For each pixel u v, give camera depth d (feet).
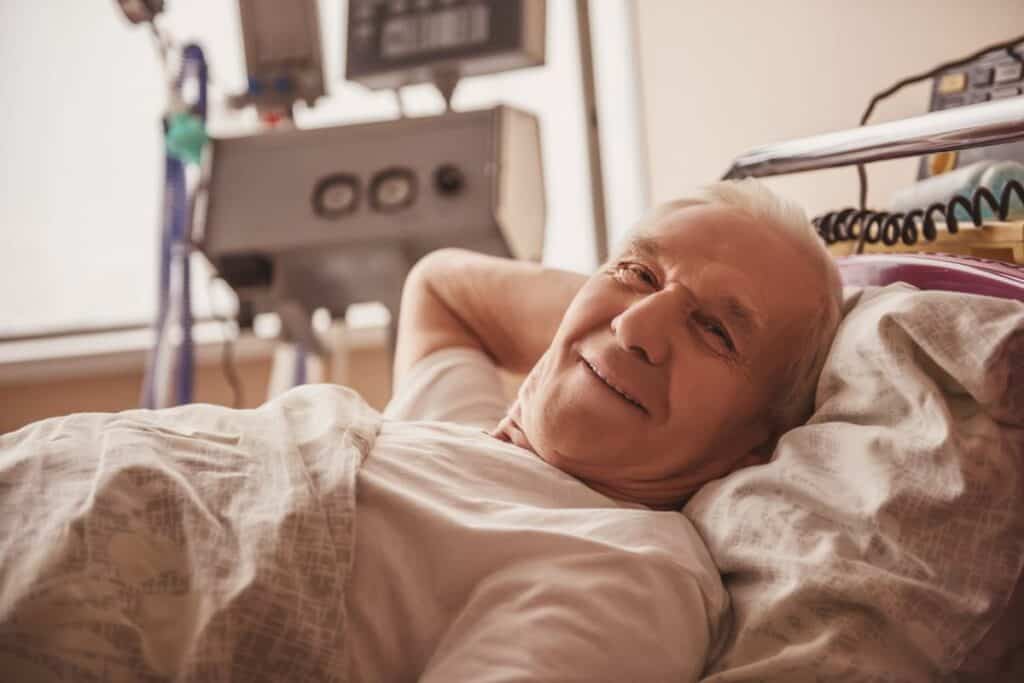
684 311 2.92
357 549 2.56
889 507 2.39
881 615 2.32
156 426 2.77
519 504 2.78
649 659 2.32
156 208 9.50
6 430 9.21
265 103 7.52
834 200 6.52
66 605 2.17
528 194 7.07
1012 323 2.41
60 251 9.52
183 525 2.41
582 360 3.01
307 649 2.31
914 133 3.22
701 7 7.39
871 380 2.69
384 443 2.96
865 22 6.77
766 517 2.61
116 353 9.18
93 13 9.35
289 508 2.44
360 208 6.70
